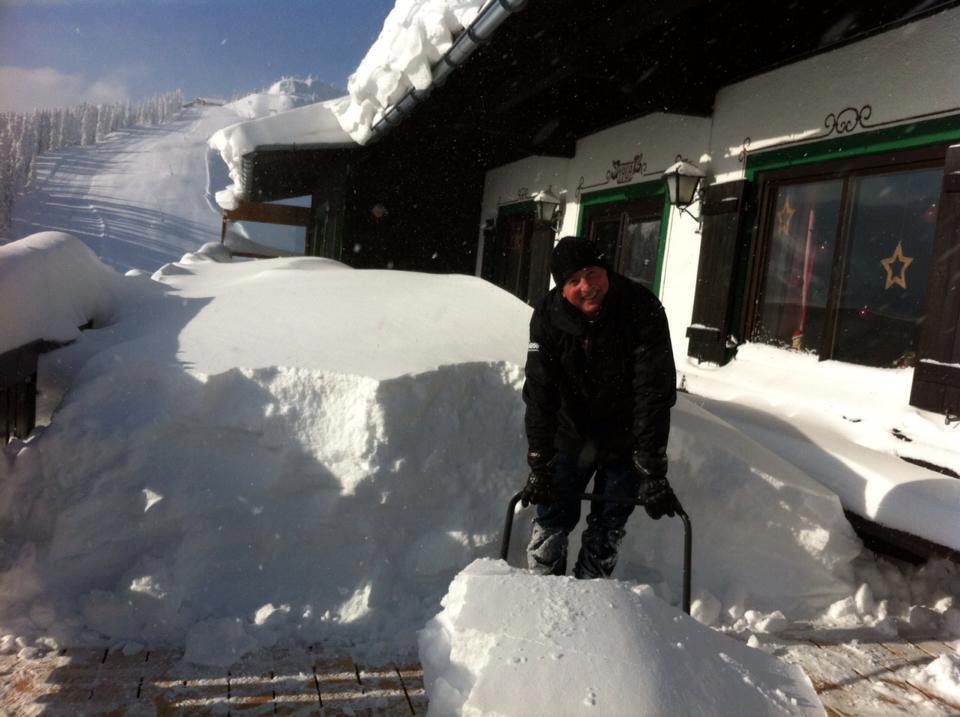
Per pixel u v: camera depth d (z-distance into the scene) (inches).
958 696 99.8
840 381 188.4
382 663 97.2
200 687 89.1
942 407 152.3
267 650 98.0
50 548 103.0
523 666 68.5
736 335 233.9
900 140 176.2
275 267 223.6
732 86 238.8
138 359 116.3
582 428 111.2
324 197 547.2
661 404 102.4
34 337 121.3
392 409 109.7
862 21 186.5
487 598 76.7
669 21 214.1
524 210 414.0
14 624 97.7
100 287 155.3
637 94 240.8
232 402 111.0
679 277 264.5
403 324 137.3
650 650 71.7
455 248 483.5
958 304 149.2
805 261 211.0
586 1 212.2
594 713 65.0
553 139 348.2
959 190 149.3
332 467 109.2
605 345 103.6
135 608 99.8
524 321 147.2
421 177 473.7
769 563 127.6
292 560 107.7
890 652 112.4
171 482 107.3
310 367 112.7
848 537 131.3
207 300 154.9
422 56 279.0
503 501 117.9
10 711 81.7
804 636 117.0
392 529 110.7
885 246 184.2
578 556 117.6
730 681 72.4
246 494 108.2
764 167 222.8
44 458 106.3
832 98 197.8
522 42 249.8
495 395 122.3
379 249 472.1
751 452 136.1
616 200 312.7
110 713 82.8
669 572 126.3
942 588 134.7
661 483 102.6
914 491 131.9
